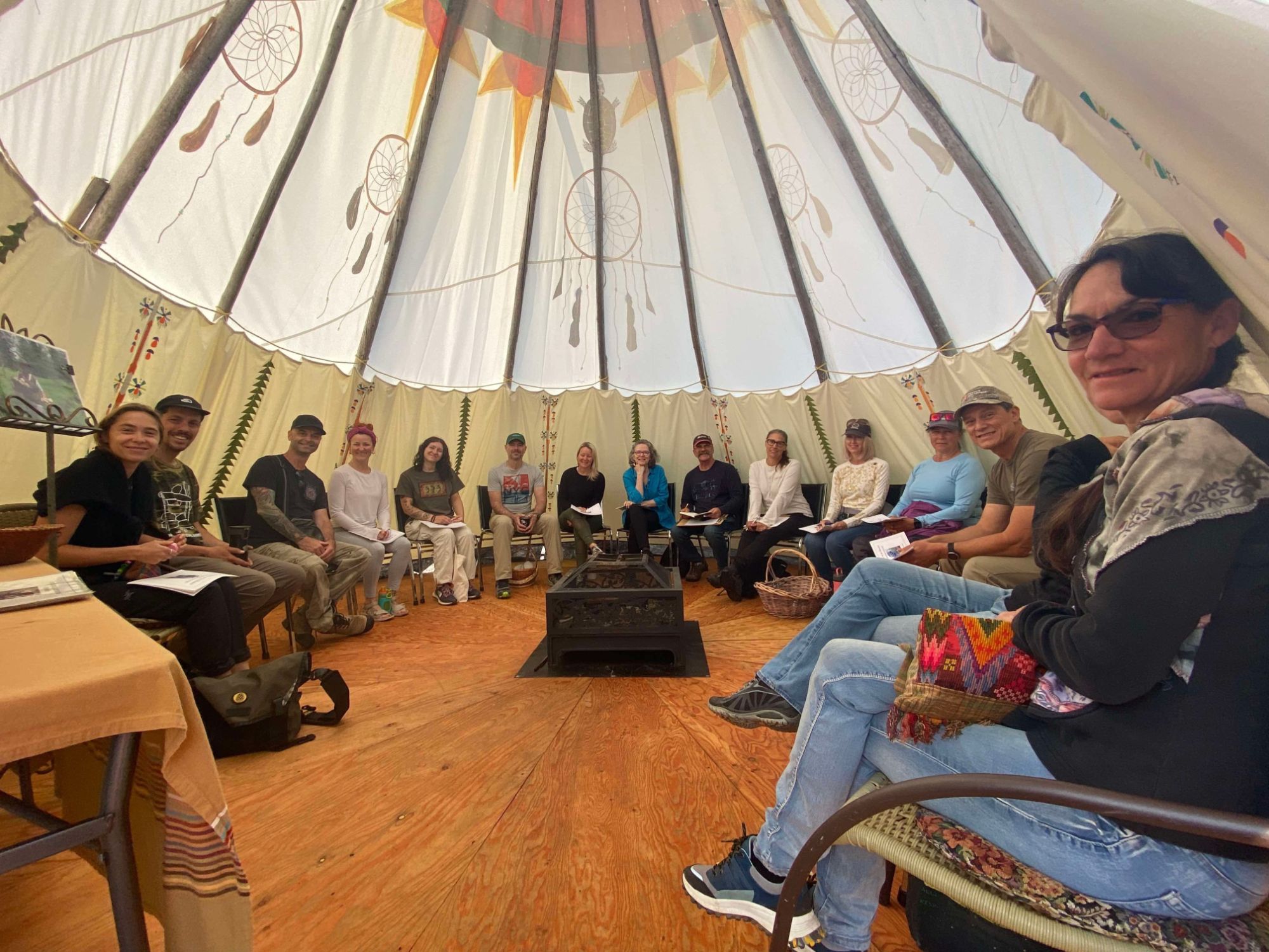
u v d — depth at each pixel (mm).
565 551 5996
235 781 1851
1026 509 2445
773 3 3549
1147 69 571
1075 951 716
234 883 777
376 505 4184
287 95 3273
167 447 2744
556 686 2658
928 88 3350
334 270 4250
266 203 3582
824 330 5184
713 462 5445
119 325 3096
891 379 4957
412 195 4270
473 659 3045
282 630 3697
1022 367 3965
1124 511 731
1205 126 541
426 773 1891
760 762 1944
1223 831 520
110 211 2893
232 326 3869
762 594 3857
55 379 1765
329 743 2109
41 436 2682
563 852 1488
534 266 5219
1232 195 571
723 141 4426
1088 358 919
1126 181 1194
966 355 4336
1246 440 670
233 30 2842
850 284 4711
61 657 736
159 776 773
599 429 6074
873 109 3666
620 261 5309
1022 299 3867
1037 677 847
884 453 5156
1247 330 815
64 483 2129
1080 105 896
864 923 1031
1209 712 656
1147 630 669
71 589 1135
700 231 5023
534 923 1254
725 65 4035
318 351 4602
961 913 846
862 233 4359
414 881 1388
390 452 5258
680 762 1946
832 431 5473
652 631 2826
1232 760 637
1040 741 816
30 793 1517
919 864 845
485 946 1195
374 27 3393
